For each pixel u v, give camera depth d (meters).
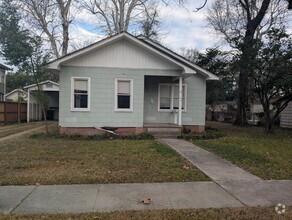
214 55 20.98
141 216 4.31
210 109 37.19
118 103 14.50
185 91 16.12
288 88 15.20
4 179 6.19
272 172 7.15
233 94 34.88
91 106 14.23
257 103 31.08
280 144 12.17
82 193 5.38
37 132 15.60
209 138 13.53
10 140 12.37
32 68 15.20
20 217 4.24
